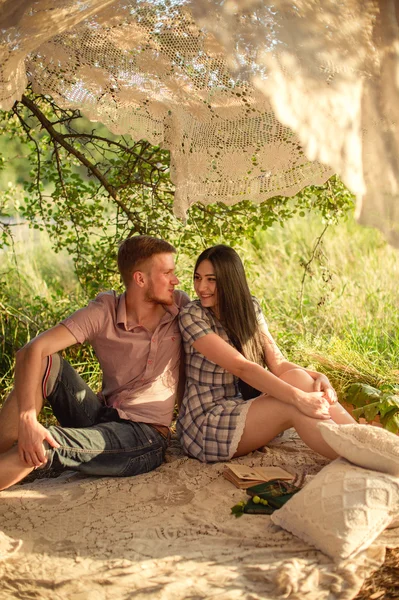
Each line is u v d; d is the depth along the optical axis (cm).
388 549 296
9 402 359
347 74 288
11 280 723
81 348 558
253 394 399
